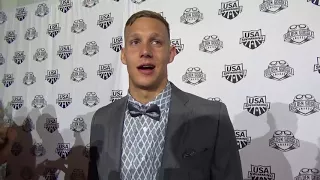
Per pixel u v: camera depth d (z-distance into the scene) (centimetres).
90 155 93
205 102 87
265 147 144
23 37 214
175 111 83
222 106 86
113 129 88
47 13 208
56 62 201
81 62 192
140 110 85
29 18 214
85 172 185
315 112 136
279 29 145
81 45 193
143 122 84
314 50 138
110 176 82
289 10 144
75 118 191
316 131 135
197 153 79
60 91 198
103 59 185
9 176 210
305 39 140
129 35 81
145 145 81
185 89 162
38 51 208
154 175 79
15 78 214
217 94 155
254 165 145
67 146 192
